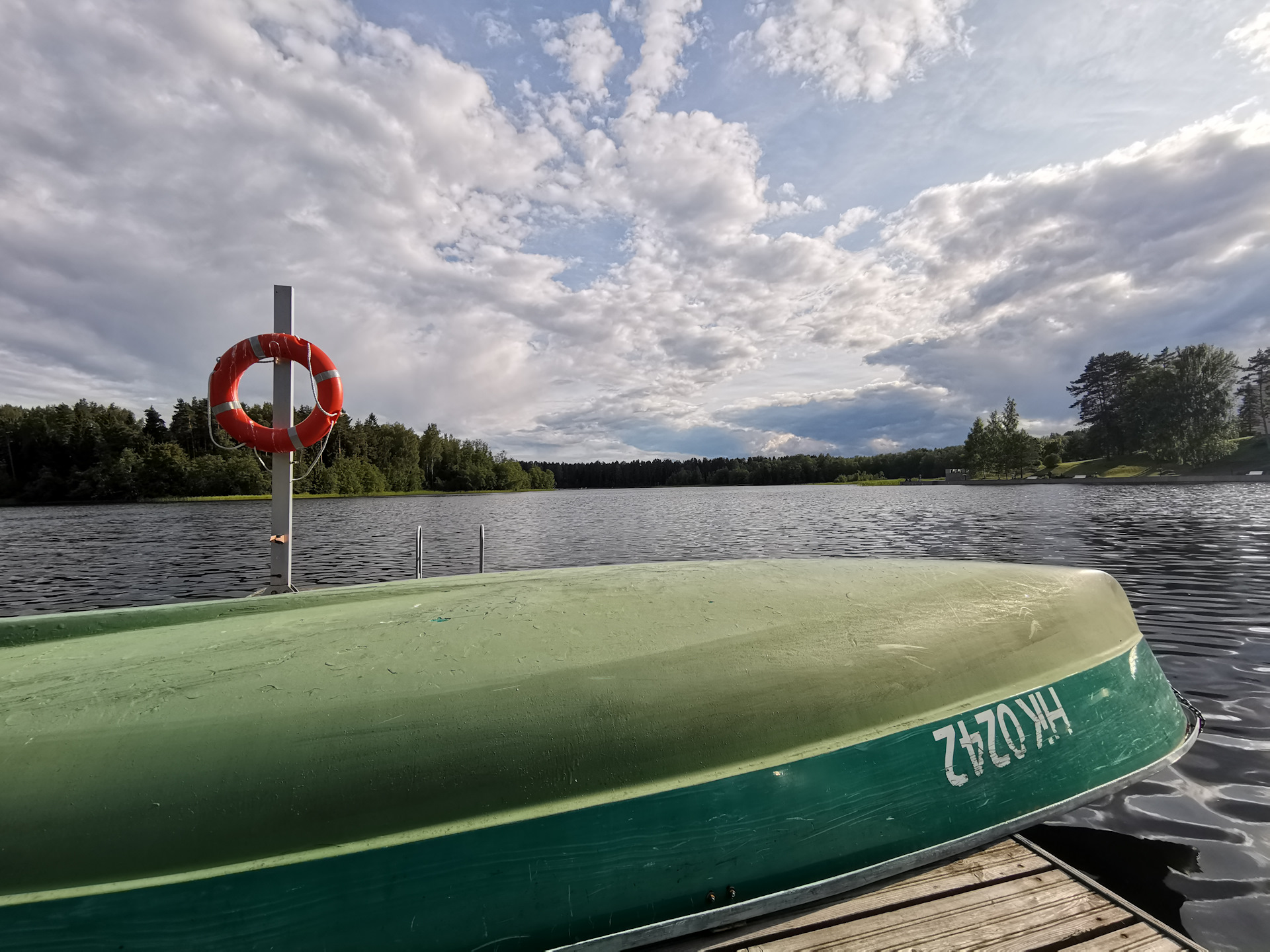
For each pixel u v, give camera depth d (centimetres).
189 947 141
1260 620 673
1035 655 258
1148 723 276
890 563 321
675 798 179
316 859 151
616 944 164
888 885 201
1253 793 319
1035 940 182
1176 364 6988
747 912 177
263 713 171
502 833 163
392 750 167
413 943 150
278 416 481
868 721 213
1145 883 251
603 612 240
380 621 234
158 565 1438
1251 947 215
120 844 146
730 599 255
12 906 138
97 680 188
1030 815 226
